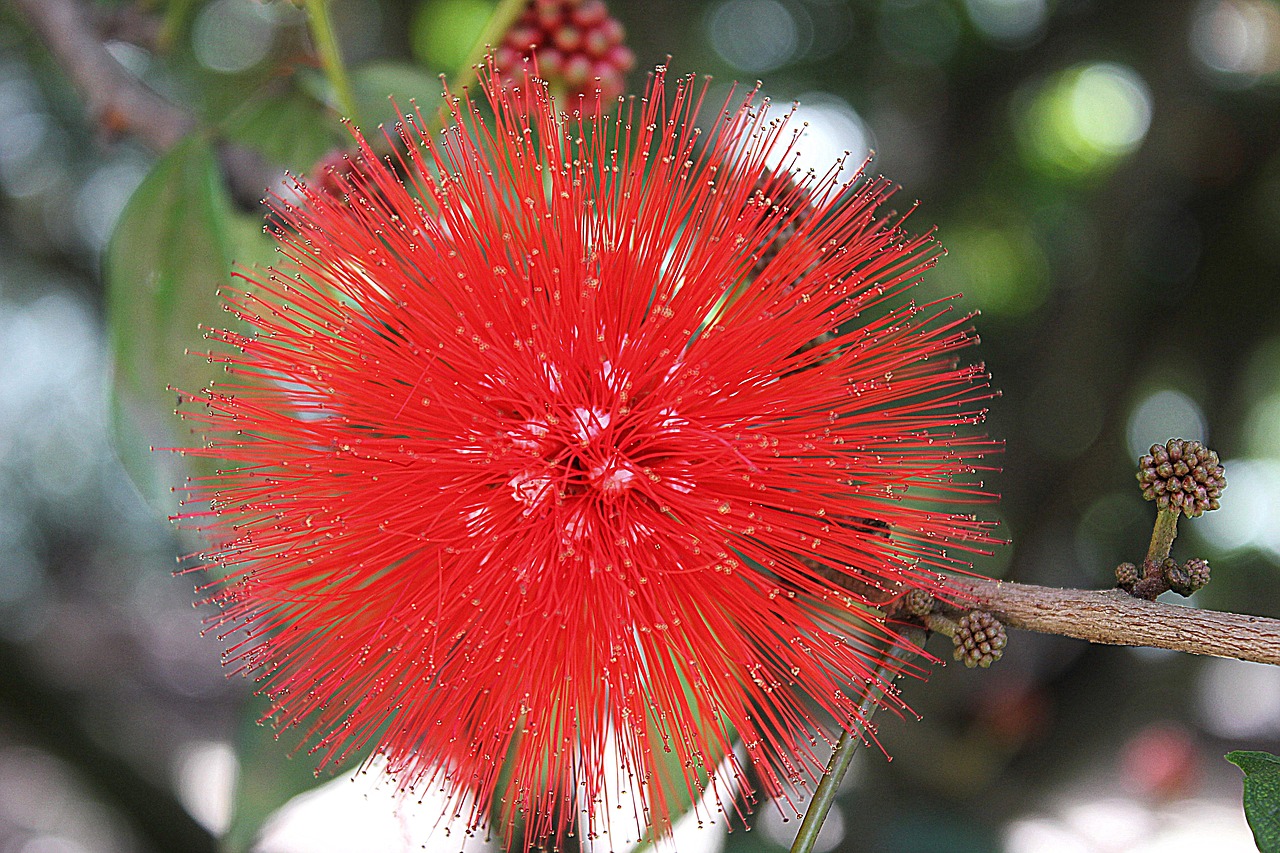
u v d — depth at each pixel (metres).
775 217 0.30
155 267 0.33
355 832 0.57
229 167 0.34
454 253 0.31
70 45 0.35
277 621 0.31
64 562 0.79
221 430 0.31
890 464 0.30
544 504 0.31
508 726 0.31
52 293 0.64
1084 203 0.59
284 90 0.35
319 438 0.31
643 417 0.31
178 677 0.95
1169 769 0.54
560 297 0.31
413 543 0.31
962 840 0.46
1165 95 0.54
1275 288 0.57
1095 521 0.57
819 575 0.30
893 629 0.30
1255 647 0.28
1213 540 0.60
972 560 0.30
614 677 0.30
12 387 0.69
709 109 0.49
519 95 0.32
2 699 0.55
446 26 0.53
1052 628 0.29
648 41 0.49
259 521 0.31
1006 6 0.55
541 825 0.31
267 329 0.31
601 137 0.31
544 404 0.31
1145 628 0.29
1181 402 0.62
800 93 0.53
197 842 0.57
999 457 0.55
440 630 0.31
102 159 0.54
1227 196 0.57
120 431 0.33
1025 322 0.59
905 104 0.56
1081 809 0.61
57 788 0.86
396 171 0.32
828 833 0.46
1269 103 0.56
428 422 0.31
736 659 0.30
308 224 0.31
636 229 0.31
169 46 0.36
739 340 0.30
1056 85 0.59
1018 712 0.49
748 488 0.30
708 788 0.31
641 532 0.31
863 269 0.30
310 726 0.34
